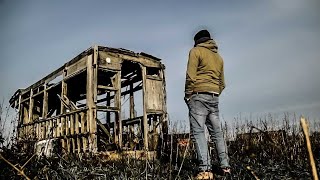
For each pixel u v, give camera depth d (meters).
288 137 5.41
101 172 3.57
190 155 5.16
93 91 8.65
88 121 8.44
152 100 9.76
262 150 5.07
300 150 4.93
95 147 7.74
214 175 3.72
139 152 5.85
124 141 9.13
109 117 10.51
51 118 10.79
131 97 11.19
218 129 3.79
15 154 3.12
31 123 12.45
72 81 11.83
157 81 10.12
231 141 5.82
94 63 8.80
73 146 8.88
